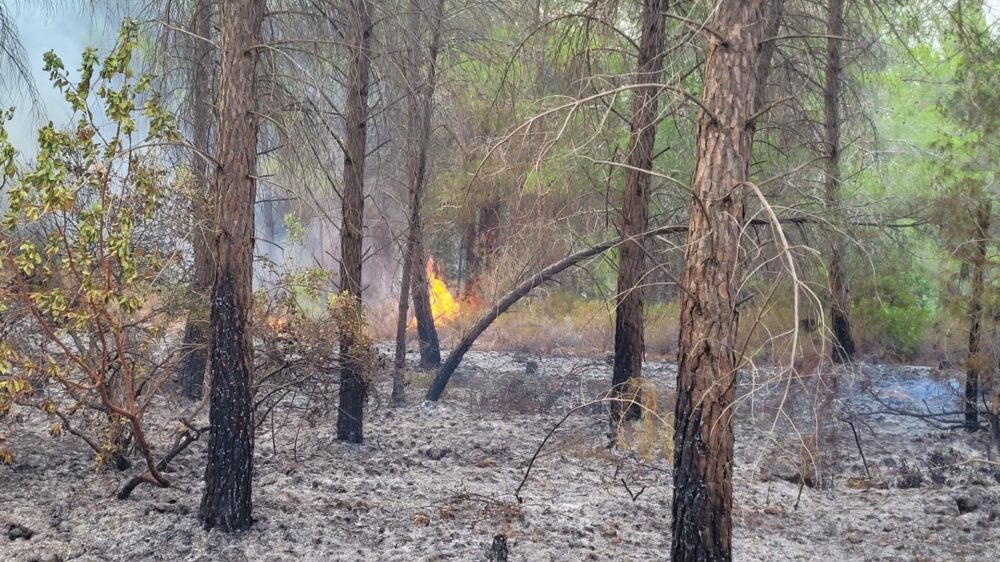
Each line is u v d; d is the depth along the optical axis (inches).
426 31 571.8
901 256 553.3
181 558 294.0
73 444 424.2
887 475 482.3
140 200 354.6
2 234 309.3
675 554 257.3
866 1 473.4
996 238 490.0
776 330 480.1
